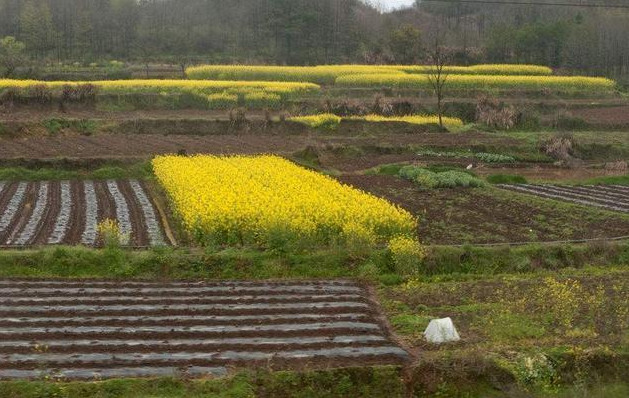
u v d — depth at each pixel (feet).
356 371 39.78
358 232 62.69
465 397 39.17
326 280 58.85
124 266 59.26
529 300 53.11
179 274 59.26
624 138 146.41
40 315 48.55
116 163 109.40
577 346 42.63
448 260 62.28
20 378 37.99
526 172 116.98
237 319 48.08
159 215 80.84
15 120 133.69
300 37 266.36
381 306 52.54
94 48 252.62
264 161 104.06
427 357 41.50
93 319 47.62
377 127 148.77
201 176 86.28
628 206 86.84
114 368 39.60
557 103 179.63
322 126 145.79
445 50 239.50
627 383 40.78
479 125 160.25
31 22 239.91
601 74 247.50
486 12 340.80
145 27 271.69
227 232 64.95
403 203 86.79
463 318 49.39
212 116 151.64
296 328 46.47
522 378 39.93
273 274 59.72
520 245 65.87
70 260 59.57
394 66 226.99
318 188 82.07
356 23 289.74
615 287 55.77
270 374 39.01
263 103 165.07
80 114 148.25
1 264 58.75
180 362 40.47
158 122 141.90
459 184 98.99
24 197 89.86
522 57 259.19
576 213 81.82
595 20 260.01
